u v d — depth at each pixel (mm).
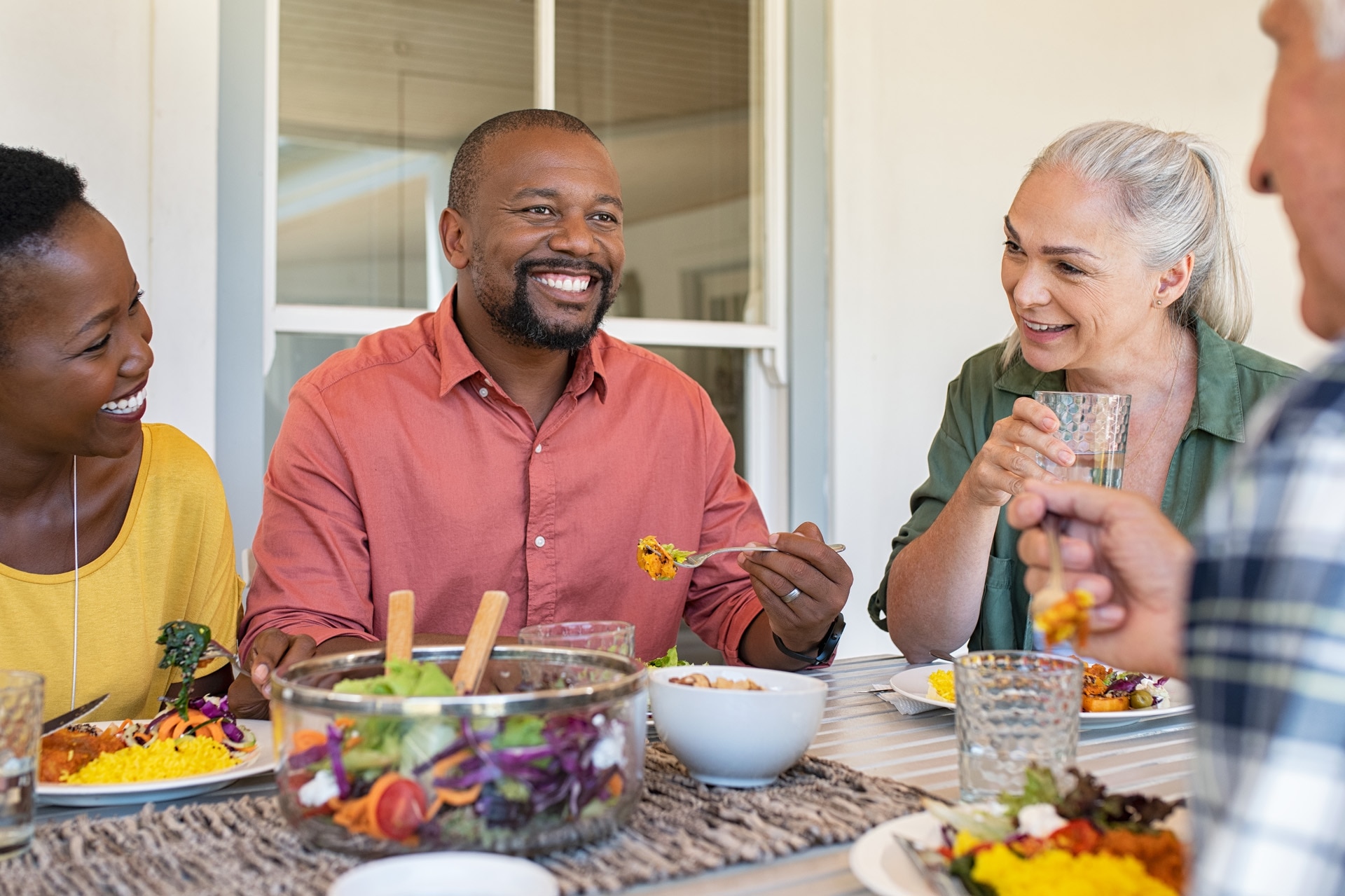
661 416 1751
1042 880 637
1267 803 396
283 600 1470
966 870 663
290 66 2385
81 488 1346
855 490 2973
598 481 1688
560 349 1612
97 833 790
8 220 1104
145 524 1417
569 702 739
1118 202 1469
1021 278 1537
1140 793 886
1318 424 429
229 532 1521
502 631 1661
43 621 1329
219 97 2303
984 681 839
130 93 2234
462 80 2561
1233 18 3379
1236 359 1604
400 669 783
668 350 2809
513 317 1574
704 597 1756
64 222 1133
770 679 1031
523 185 1550
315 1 2398
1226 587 434
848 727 1128
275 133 2373
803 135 2896
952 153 3062
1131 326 1533
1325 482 416
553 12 2631
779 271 2904
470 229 1609
